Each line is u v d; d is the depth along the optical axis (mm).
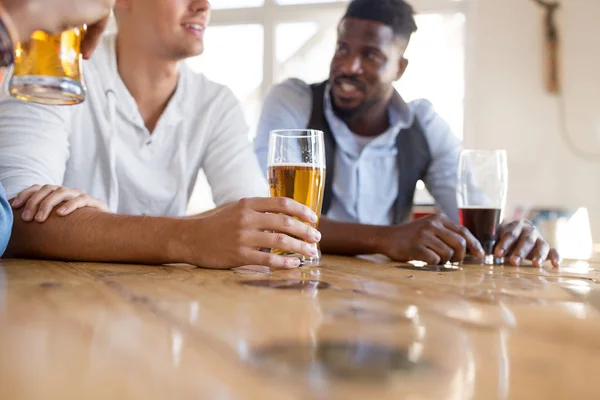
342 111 2176
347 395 271
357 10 2193
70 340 369
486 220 1156
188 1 1472
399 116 2203
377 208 2191
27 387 267
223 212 905
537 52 4457
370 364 332
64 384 273
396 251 1190
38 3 681
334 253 1344
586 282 843
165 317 460
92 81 1476
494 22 4480
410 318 491
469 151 1185
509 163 4535
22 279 675
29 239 950
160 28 1465
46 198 971
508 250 1148
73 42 801
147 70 1537
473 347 384
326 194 2174
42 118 1220
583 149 4453
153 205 1596
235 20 4758
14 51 687
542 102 4473
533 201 4516
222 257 872
